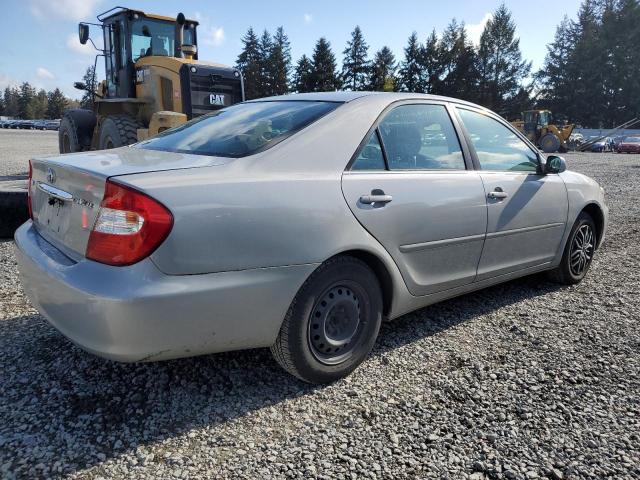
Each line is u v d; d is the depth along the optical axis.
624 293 4.49
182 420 2.49
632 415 2.61
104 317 2.16
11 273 4.50
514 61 77.56
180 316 2.25
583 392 2.82
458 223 3.37
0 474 2.06
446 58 76.12
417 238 3.12
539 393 2.80
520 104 76.44
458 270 3.48
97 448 2.26
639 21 74.75
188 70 9.23
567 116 79.75
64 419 2.44
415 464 2.22
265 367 3.03
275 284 2.50
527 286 4.66
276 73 81.50
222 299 2.34
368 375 2.97
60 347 3.14
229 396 2.71
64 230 2.59
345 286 2.83
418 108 3.41
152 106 9.88
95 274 2.23
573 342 3.46
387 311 3.15
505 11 77.69
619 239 6.68
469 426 2.50
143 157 2.75
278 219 2.49
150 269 2.19
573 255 4.62
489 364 3.13
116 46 10.40
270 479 2.11
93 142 10.82
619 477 2.17
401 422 2.52
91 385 2.75
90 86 11.36
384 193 2.94
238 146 2.79
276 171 2.61
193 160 2.62
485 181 3.62
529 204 3.95
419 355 3.23
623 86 76.06
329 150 2.84
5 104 123.94
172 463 2.18
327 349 2.80
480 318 3.86
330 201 2.69
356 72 83.19
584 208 4.73
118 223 2.21
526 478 2.16
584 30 80.44
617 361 3.19
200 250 2.28
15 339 3.23
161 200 2.21
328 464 2.20
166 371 2.93
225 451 2.27
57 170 2.65
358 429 2.46
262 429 2.44
